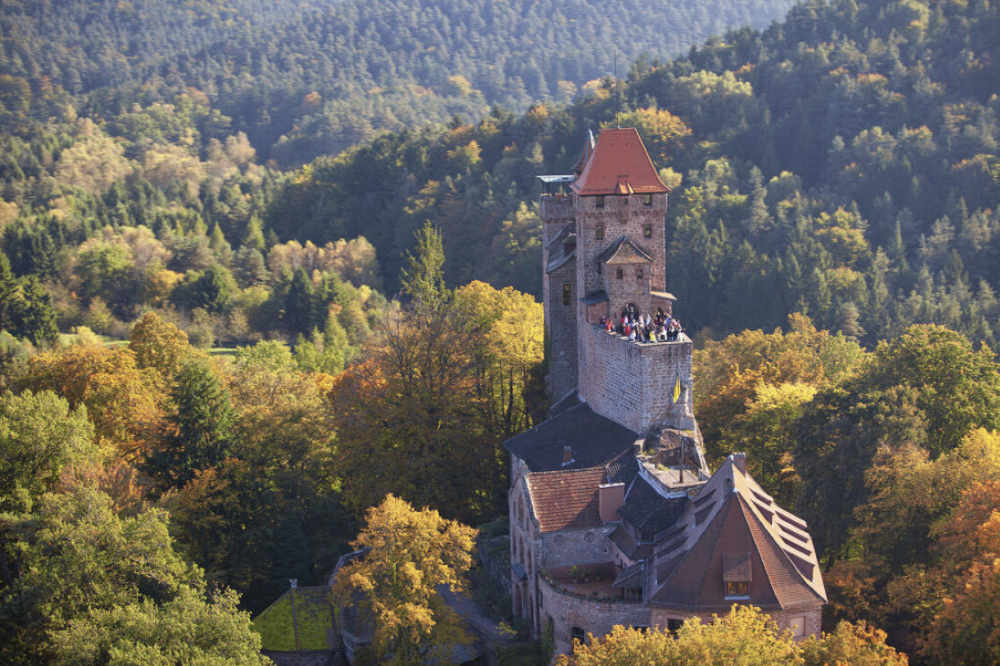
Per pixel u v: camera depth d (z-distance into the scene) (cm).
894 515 7625
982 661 5775
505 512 9981
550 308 10162
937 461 7644
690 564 6381
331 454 10262
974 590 5853
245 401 11375
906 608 7081
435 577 7131
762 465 9625
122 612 6531
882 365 9338
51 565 6956
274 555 9175
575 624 6938
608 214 9244
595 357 9019
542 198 10594
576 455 8331
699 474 7538
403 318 11762
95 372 11025
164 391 11350
